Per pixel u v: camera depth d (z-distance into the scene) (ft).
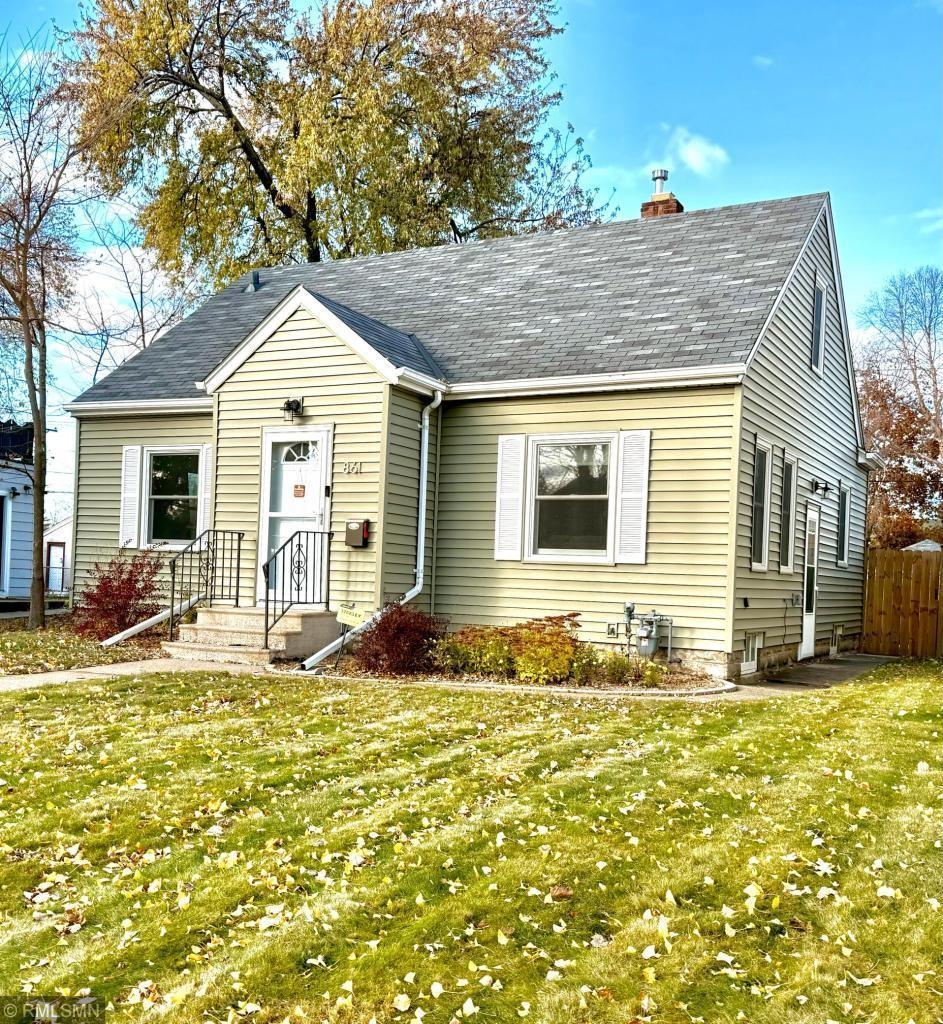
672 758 20.93
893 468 93.71
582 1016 10.64
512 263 48.44
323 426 38.83
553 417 38.24
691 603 35.04
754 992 11.07
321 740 22.38
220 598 41.29
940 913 12.78
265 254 81.46
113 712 25.13
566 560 37.73
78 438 50.70
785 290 38.83
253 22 76.74
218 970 11.82
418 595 39.81
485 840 15.72
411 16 78.23
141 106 72.08
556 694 29.94
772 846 15.28
